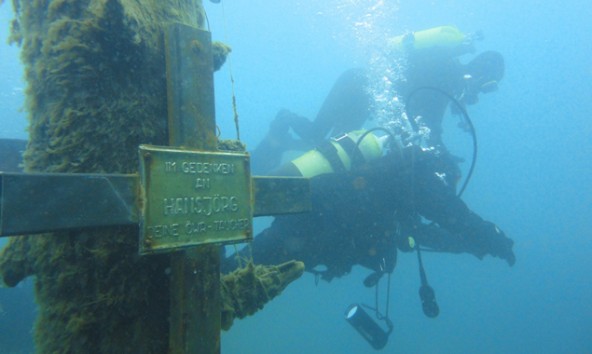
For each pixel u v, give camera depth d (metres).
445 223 3.62
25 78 1.48
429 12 35.50
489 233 3.64
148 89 1.42
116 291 1.33
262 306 1.86
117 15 1.26
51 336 1.37
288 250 3.44
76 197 1.08
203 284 1.37
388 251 3.65
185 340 1.30
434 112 5.39
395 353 16.95
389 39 5.96
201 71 1.43
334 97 6.36
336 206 3.40
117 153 1.35
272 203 1.66
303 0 33.47
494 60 5.56
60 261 1.33
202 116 1.42
